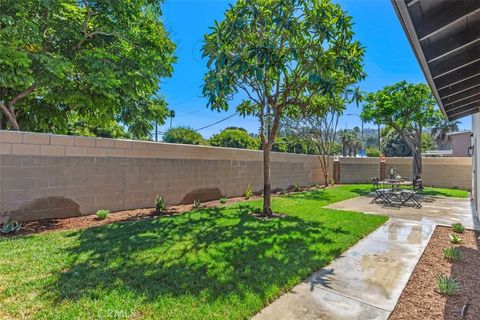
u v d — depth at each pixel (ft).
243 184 36.45
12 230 15.47
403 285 10.55
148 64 22.02
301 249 14.10
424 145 123.85
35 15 18.21
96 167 21.15
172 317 7.82
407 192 31.45
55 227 17.12
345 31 19.52
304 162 50.75
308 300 9.30
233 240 15.40
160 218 20.62
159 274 10.61
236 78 20.93
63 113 26.99
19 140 17.12
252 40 20.16
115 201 22.38
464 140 72.28
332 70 20.44
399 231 18.89
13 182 16.85
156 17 24.31
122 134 50.37
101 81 18.92
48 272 10.44
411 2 7.87
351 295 9.70
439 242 16.42
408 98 43.16
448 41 9.90
